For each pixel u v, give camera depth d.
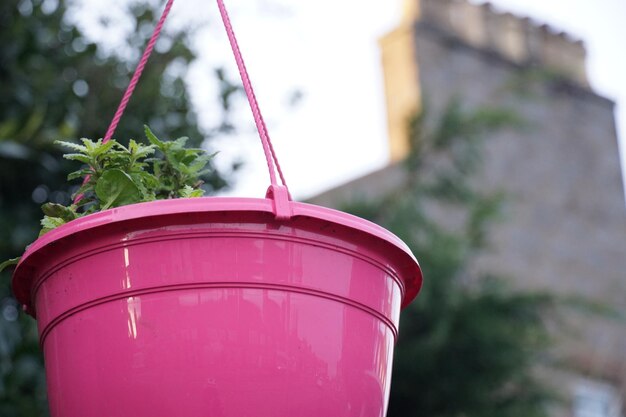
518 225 8.46
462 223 7.50
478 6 8.96
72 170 3.81
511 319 5.67
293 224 1.24
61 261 1.28
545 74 8.15
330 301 1.25
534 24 9.34
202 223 1.22
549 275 8.46
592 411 7.76
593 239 8.94
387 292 1.33
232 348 1.19
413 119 6.24
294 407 1.20
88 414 1.23
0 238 3.54
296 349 1.22
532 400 5.54
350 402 1.25
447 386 5.35
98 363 1.22
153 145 1.48
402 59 8.30
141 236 1.23
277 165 1.35
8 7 3.85
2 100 3.74
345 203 5.96
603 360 8.00
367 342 1.28
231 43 1.39
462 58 8.52
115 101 3.93
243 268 1.21
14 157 3.45
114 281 1.23
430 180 6.42
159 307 1.21
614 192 9.30
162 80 4.07
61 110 3.85
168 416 1.18
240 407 1.18
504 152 8.64
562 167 9.03
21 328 3.44
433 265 5.43
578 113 9.39
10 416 3.22
